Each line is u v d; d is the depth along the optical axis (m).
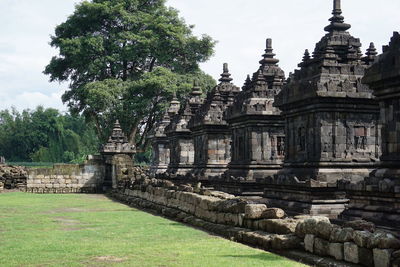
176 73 58.25
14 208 25.20
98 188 42.56
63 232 15.82
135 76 60.38
